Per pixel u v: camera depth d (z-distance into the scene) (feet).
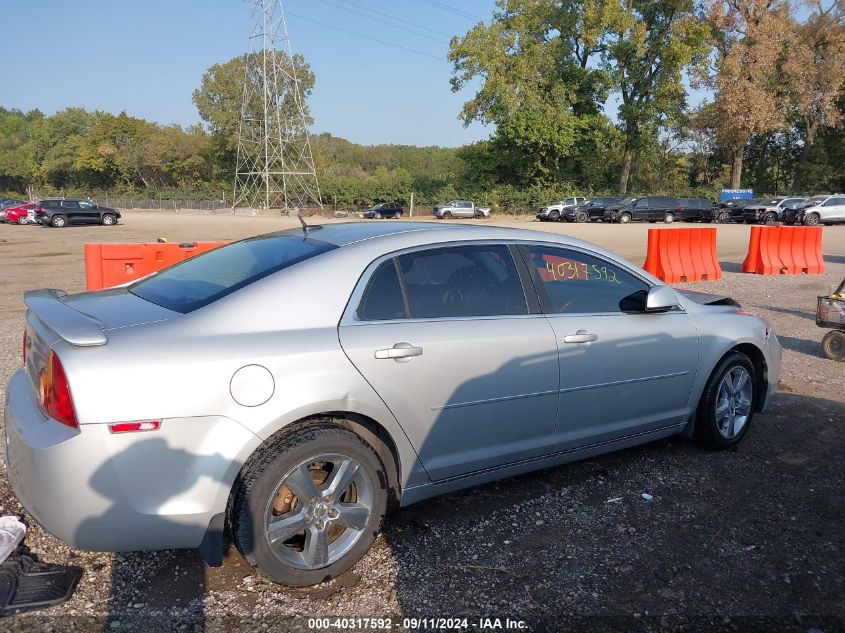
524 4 179.01
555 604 9.72
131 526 8.88
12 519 11.20
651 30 177.17
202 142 296.30
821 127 191.31
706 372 14.73
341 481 10.05
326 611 9.49
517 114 179.01
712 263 44.73
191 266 12.42
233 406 9.22
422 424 10.90
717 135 177.17
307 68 278.05
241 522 9.34
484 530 11.76
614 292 13.76
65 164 326.24
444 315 11.37
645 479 13.91
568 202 153.89
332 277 10.57
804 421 17.53
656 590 10.09
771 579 10.42
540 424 12.35
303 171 257.55
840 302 23.72
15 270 49.55
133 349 9.04
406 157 482.69
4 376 20.16
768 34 158.61
